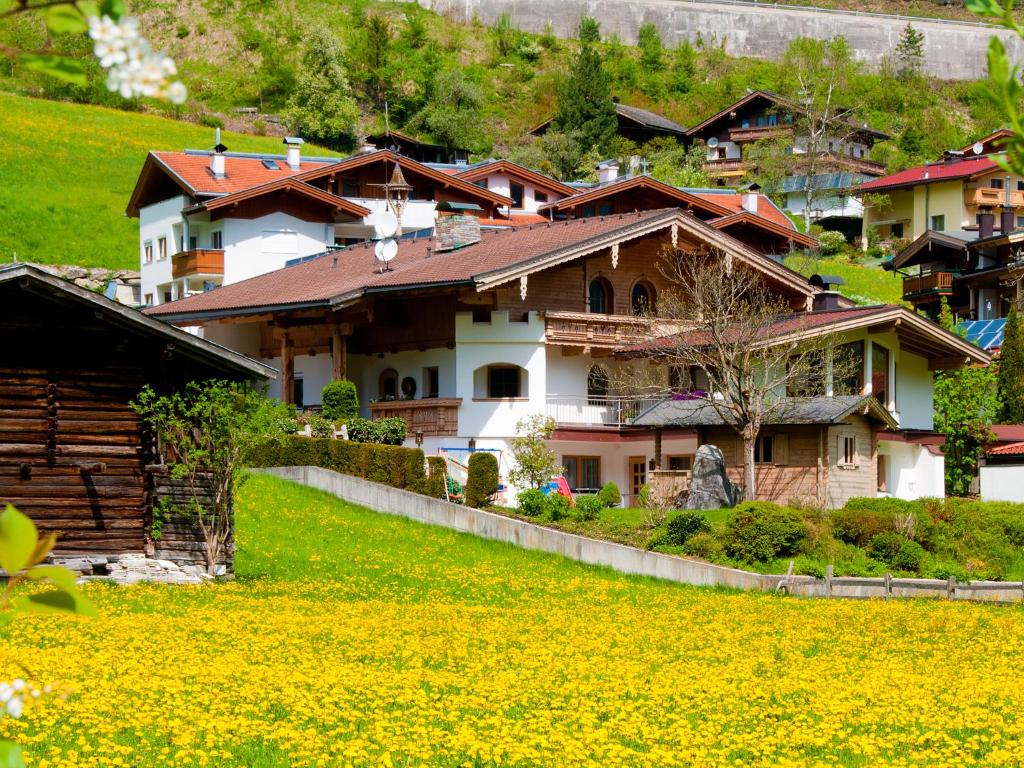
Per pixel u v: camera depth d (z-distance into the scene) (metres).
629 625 26.34
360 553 34.59
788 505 38.91
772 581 33.12
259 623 23.78
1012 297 74.69
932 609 30.47
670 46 157.62
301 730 15.09
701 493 42.19
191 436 29.73
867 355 45.81
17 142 93.31
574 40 152.38
